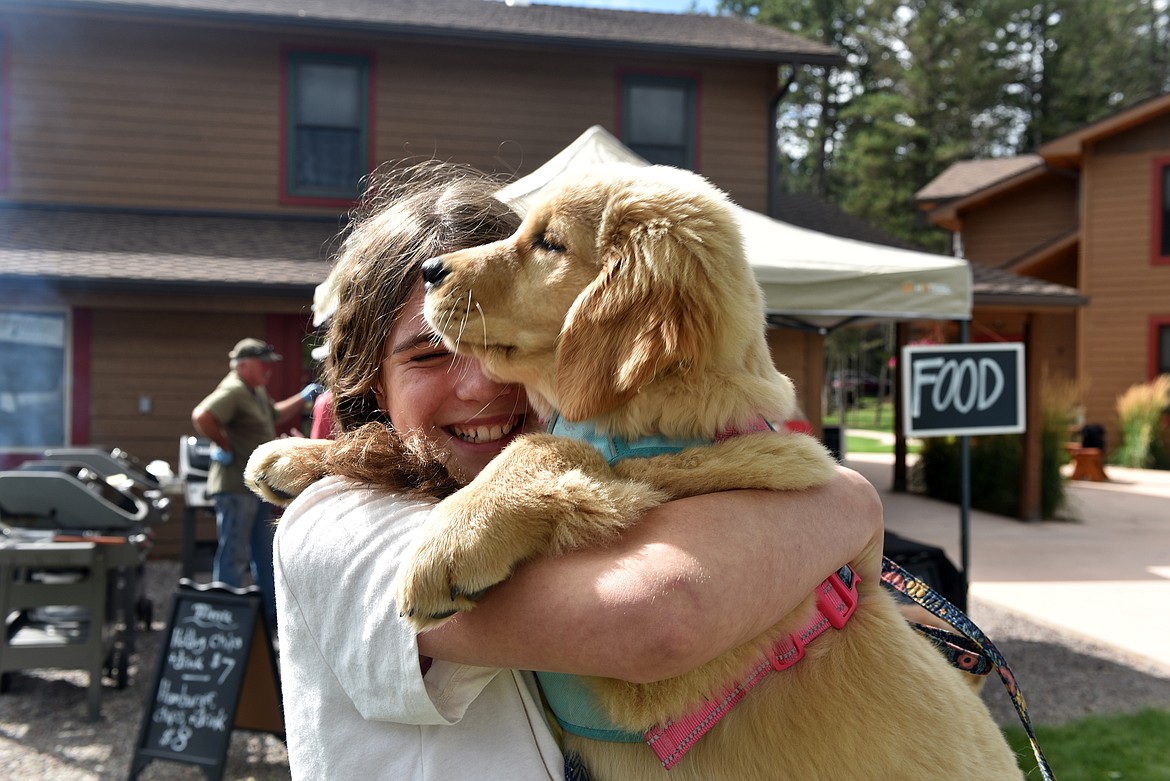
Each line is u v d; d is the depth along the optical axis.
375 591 1.19
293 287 8.30
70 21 9.71
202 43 10.02
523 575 1.10
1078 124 34.41
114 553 4.89
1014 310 10.95
